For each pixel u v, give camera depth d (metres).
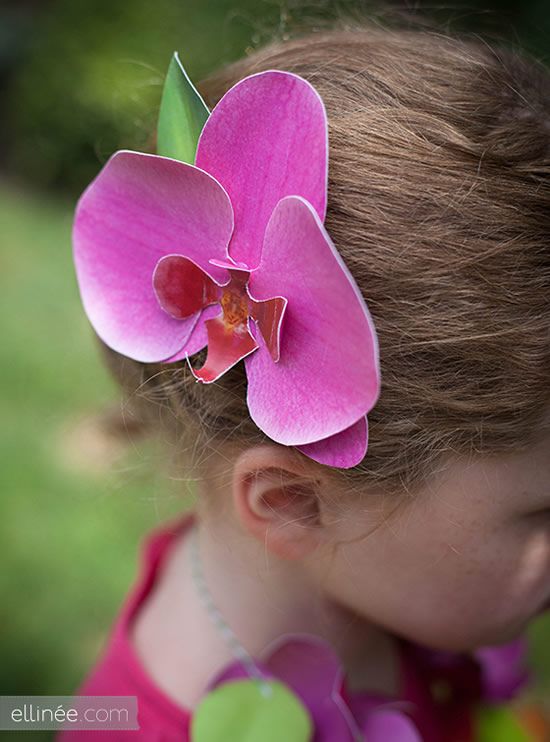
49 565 1.02
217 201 0.37
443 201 0.36
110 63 2.03
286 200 0.34
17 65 2.40
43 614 0.97
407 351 0.36
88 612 0.97
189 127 0.39
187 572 0.48
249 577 0.45
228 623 0.46
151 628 0.49
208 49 1.88
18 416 1.23
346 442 0.35
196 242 0.38
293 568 0.44
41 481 1.12
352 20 0.58
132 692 0.46
